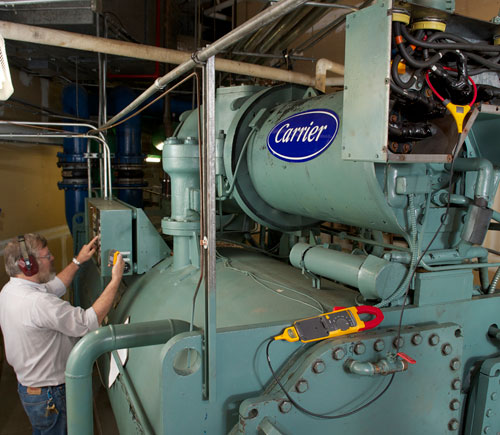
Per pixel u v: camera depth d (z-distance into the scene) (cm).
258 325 133
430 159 117
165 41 502
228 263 223
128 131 444
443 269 150
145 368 177
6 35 239
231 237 282
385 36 107
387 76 108
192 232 213
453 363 149
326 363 129
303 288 179
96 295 297
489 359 160
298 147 163
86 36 260
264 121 198
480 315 164
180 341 121
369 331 141
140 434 159
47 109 389
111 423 267
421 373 145
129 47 275
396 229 140
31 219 461
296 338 131
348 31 119
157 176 609
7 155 409
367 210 141
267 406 123
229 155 203
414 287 150
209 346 121
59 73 434
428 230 148
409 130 121
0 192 398
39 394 200
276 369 134
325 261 163
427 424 149
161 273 231
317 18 331
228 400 130
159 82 154
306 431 129
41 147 485
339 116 148
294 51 392
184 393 124
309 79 345
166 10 496
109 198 312
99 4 301
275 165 177
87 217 324
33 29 243
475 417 161
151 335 137
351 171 135
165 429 123
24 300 191
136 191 456
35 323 189
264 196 201
